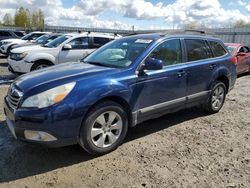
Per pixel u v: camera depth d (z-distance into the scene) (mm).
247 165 4098
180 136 5078
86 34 11031
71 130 3807
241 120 6109
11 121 3887
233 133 5320
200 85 5715
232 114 6535
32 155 4180
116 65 4688
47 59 10102
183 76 5227
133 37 5406
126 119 4430
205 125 5695
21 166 3879
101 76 4176
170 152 4422
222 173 3857
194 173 3832
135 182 3580
